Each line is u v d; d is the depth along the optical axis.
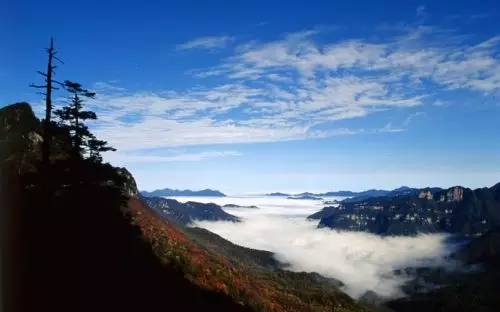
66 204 33.72
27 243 28.64
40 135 44.62
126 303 30.69
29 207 31.06
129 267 34.97
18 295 25.27
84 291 28.67
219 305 46.66
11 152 39.94
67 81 35.22
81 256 31.12
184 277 45.28
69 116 35.28
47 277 27.50
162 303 34.28
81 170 34.28
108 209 37.81
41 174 33.50
